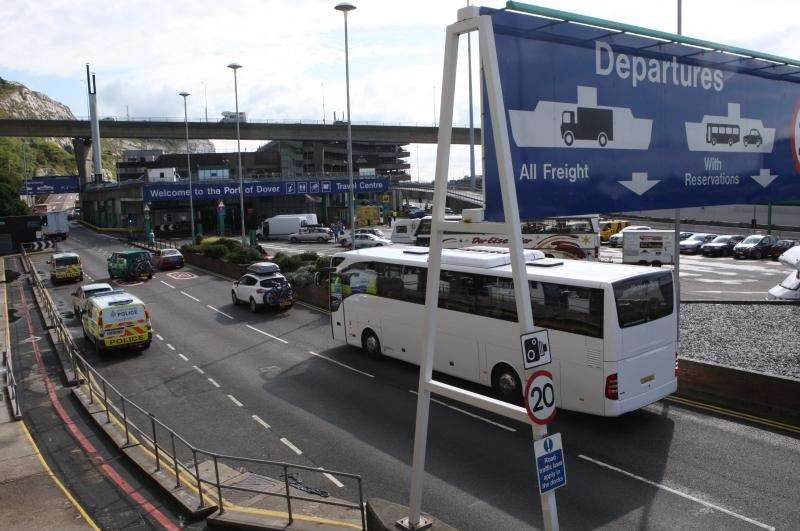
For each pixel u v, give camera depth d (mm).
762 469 11328
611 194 9797
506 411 7484
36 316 30953
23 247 63406
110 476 12492
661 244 41031
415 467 8641
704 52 11266
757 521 9586
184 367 20703
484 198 8055
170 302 33781
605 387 13242
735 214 65500
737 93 11953
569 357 13906
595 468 11789
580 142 9273
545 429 7168
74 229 99312
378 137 113250
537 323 14562
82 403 17031
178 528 10281
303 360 20828
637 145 10164
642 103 10219
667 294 14266
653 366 13930
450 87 8109
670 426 13703
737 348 18781
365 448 13258
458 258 16766
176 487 11516
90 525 10477
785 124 13008
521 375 15320
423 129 115125
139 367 20891
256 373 19547
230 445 13805
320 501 9906
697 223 66750
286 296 29406
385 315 19750
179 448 13719
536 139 8734
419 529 8570
